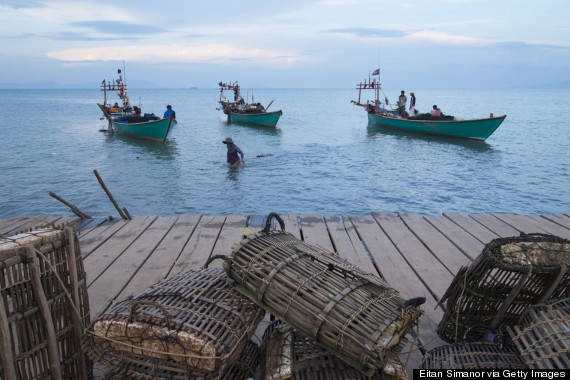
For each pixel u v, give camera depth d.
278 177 14.78
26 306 2.61
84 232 6.96
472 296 3.44
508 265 3.15
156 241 6.50
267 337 3.29
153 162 17.61
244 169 16.09
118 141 24.20
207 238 6.61
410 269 5.56
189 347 2.62
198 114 52.53
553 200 12.43
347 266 3.29
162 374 2.71
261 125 32.94
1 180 14.13
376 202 12.02
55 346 2.74
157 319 2.71
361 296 2.97
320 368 2.84
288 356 2.95
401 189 13.41
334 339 2.73
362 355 2.62
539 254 3.31
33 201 11.77
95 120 40.47
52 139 25.00
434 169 16.64
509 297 3.26
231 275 3.23
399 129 28.66
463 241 6.62
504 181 14.62
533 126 34.97
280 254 3.29
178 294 3.02
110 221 7.62
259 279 3.05
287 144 23.25
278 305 2.95
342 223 7.44
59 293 2.85
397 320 2.82
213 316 2.84
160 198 12.06
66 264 2.93
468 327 3.54
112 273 5.34
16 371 2.57
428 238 6.71
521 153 20.73
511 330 3.15
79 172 15.48
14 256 2.50
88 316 3.20
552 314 3.07
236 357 2.84
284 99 142.00
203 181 14.10
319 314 2.79
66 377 2.99
